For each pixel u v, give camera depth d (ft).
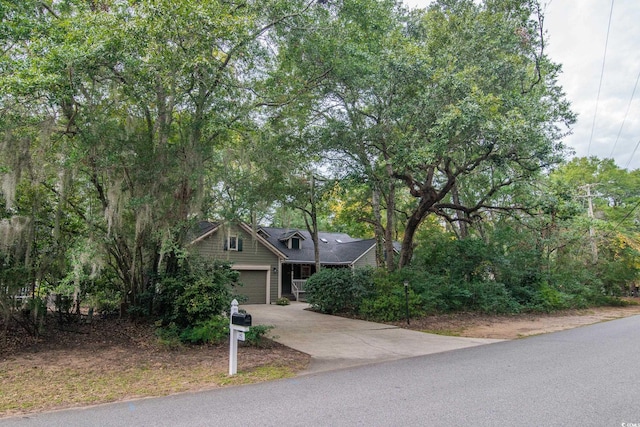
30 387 17.37
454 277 51.65
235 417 13.52
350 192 56.18
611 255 76.84
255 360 23.26
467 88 33.76
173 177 28.27
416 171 40.34
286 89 35.50
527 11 41.39
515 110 33.09
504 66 37.86
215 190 30.78
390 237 52.75
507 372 20.02
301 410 14.20
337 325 40.50
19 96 22.62
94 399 15.92
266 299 68.18
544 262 62.34
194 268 29.32
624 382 17.74
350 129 39.04
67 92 23.26
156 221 28.07
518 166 43.14
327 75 35.63
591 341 30.63
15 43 24.29
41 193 26.91
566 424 12.46
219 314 29.27
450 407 14.28
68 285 25.35
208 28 24.22
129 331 29.35
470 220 52.85
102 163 25.44
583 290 63.82
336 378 19.39
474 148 38.42
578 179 102.42
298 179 40.24
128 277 31.58
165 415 13.83
